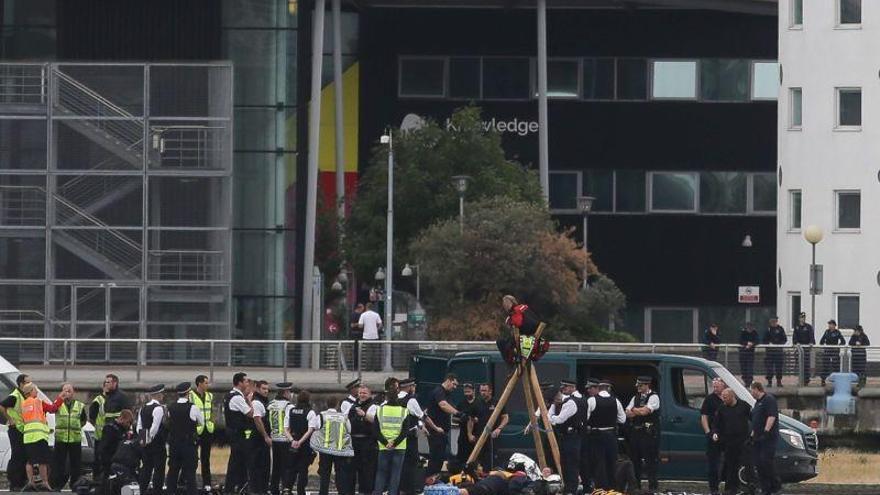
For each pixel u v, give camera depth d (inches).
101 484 5388.8
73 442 5743.1
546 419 5378.9
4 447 6013.8
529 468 5349.4
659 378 5905.5
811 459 5974.4
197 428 5364.2
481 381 5949.8
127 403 5492.1
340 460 5452.8
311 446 5497.1
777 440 5713.6
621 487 5497.1
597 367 5940.0
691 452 5866.1
